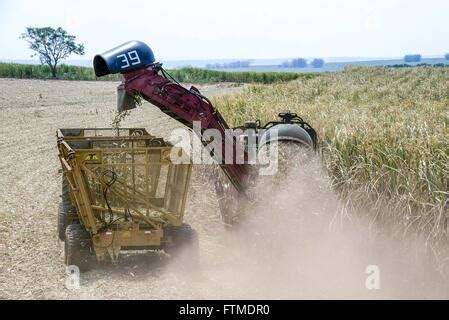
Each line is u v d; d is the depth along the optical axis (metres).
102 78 107.38
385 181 12.95
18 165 23.69
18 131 34.06
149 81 12.64
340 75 67.06
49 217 16.27
